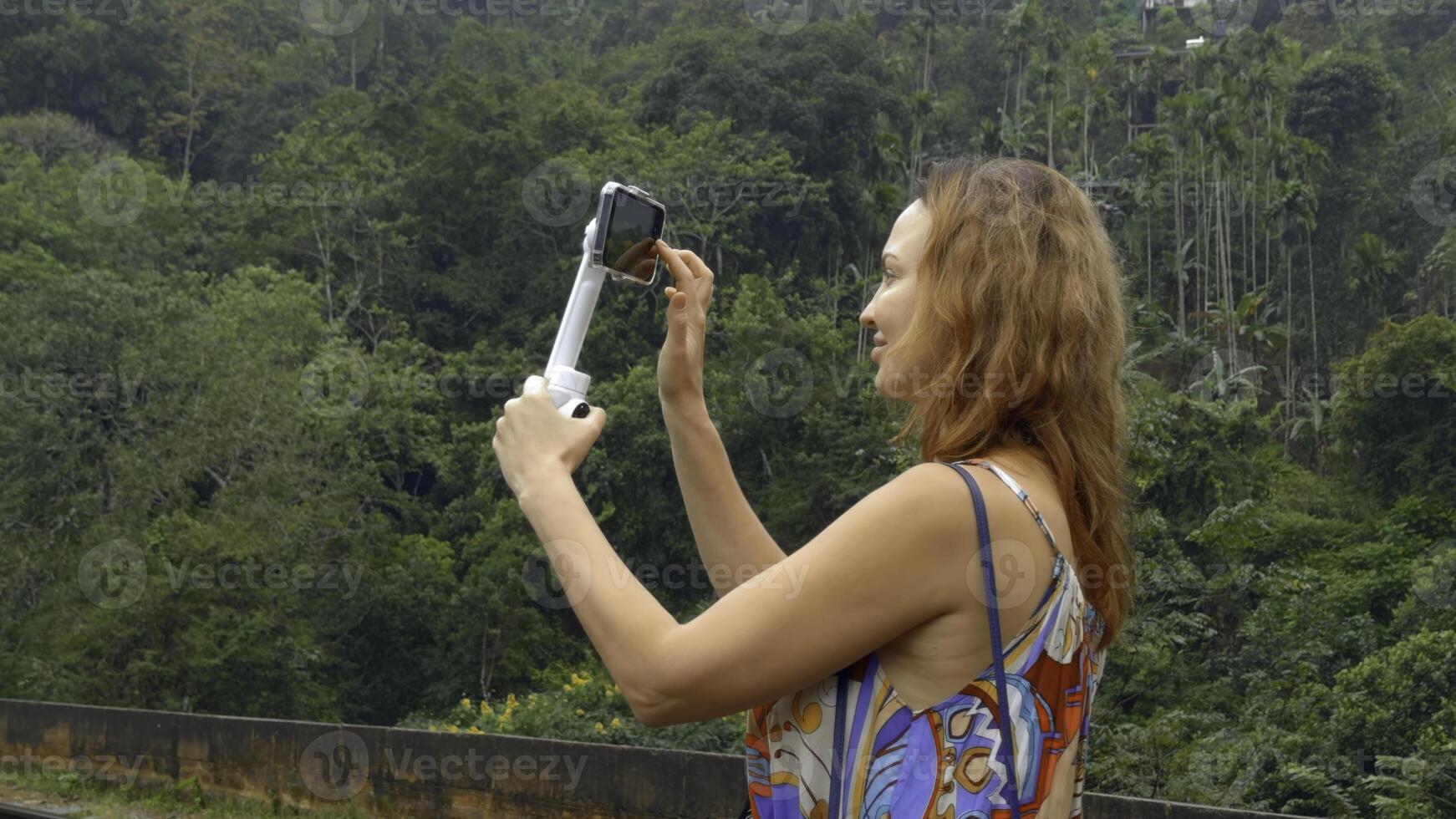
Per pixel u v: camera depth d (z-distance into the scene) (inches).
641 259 49.6
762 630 37.7
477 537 1173.7
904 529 38.4
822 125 1763.0
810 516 1119.6
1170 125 1953.7
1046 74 2183.8
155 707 855.1
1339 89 1946.4
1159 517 473.1
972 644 38.9
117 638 854.5
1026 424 42.7
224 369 1056.2
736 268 1578.5
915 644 39.5
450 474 1317.7
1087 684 42.3
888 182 1758.1
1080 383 42.6
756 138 1660.9
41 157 1784.0
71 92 2137.1
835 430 1148.5
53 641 844.6
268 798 291.9
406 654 1091.9
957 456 42.4
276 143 2183.8
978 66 2664.9
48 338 1002.7
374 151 1665.8
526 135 1665.8
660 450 1184.2
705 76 1749.5
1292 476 1056.8
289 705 916.0
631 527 1184.2
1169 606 488.1
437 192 1680.6
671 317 51.9
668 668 38.0
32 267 1250.6
